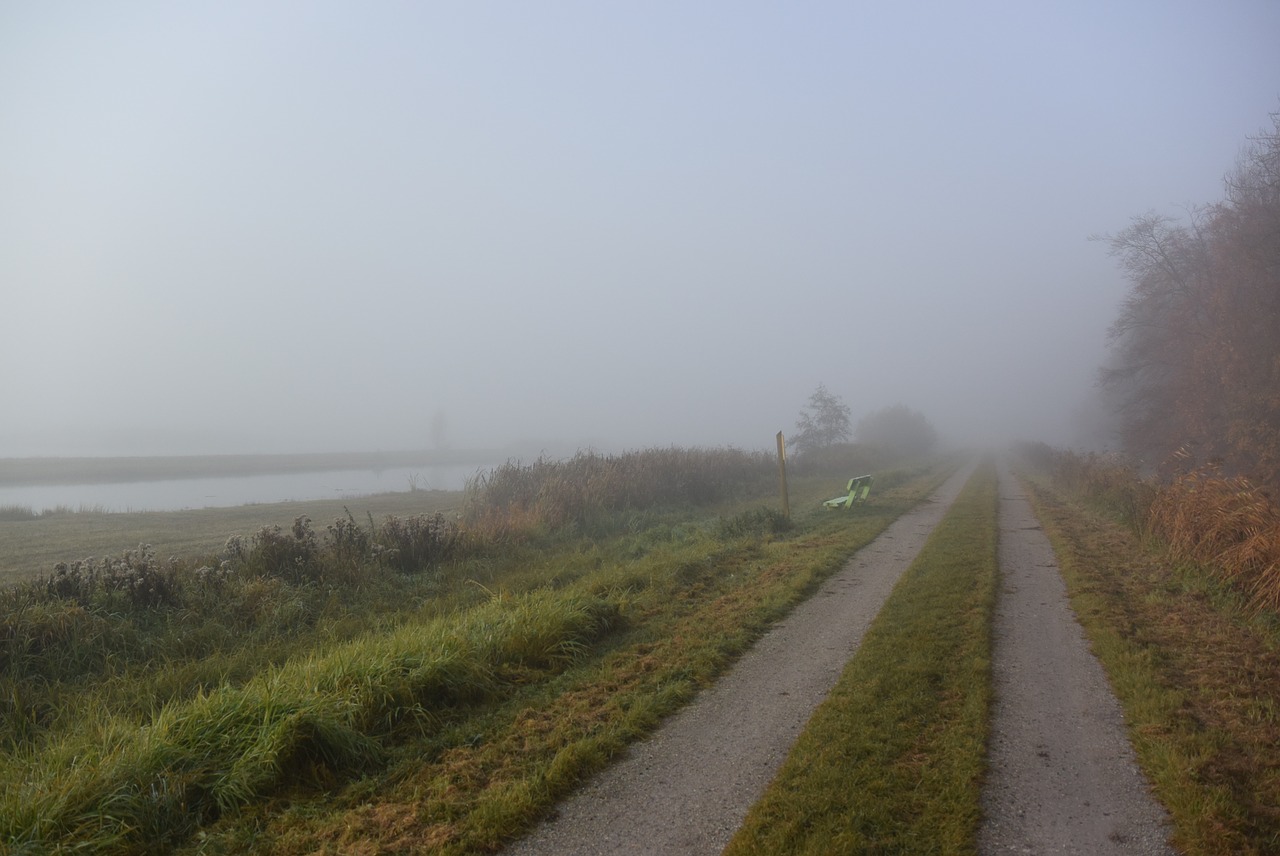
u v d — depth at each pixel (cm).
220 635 779
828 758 438
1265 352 2014
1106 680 576
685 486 2094
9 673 656
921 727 483
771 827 366
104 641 730
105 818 379
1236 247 2153
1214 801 373
